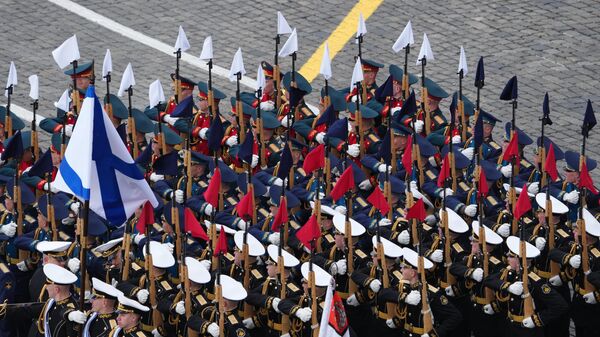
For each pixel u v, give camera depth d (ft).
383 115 219.82
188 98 206.08
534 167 206.59
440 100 230.27
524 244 172.24
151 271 171.73
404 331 172.86
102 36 267.39
